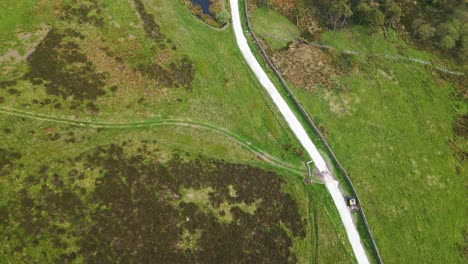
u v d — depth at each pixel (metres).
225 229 56.34
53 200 50.31
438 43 92.31
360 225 64.25
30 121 56.41
